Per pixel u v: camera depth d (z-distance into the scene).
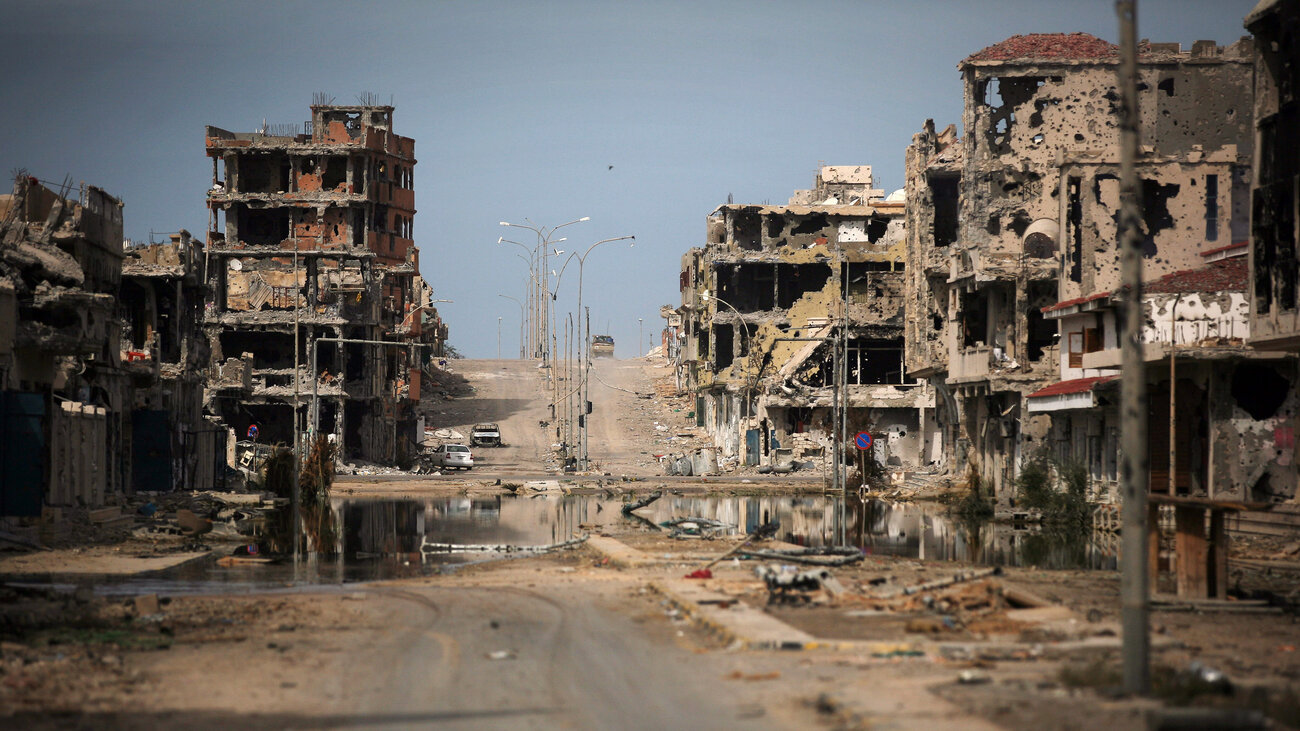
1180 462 72.12
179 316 104.38
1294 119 57.69
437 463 149.88
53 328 62.16
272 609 35.19
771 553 49.53
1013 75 108.25
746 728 20.28
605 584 41.84
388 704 22.36
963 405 103.62
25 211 71.25
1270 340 56.41
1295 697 21.56
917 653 26.75
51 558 51.50
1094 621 31.11
